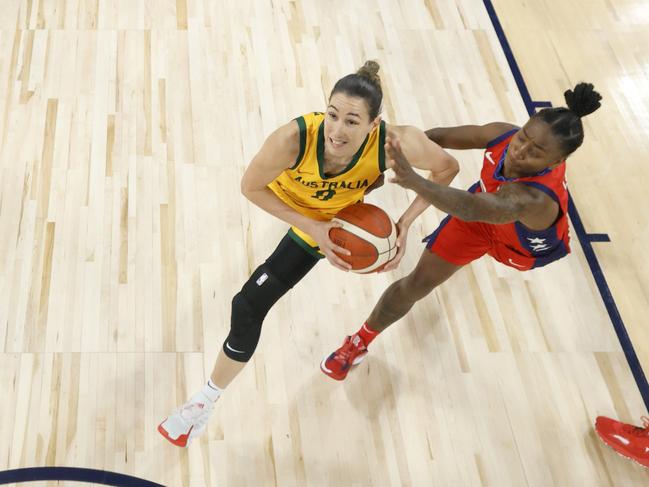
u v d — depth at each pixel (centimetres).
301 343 285
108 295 285
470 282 310
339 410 271
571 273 319
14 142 320
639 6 424
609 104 379
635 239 333
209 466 253
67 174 313
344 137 189
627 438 270
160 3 379
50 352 270
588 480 267
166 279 292
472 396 281
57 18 365
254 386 272
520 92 377
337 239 217
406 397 278
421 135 207
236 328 229
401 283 252
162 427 249
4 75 341
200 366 274
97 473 247
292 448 261
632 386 291
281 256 229
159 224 305
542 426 277
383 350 288
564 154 197
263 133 338
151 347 276
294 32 379
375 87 185
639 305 314
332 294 298
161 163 322
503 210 198
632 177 353
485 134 231
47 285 284
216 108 344
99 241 297
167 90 346
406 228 228
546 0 419
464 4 410
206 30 373
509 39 398
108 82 345
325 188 214
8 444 249
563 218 219
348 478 257
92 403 261
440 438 270
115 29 365
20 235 295
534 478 265
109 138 326
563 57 395
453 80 375
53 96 337
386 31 389
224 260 300
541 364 292
